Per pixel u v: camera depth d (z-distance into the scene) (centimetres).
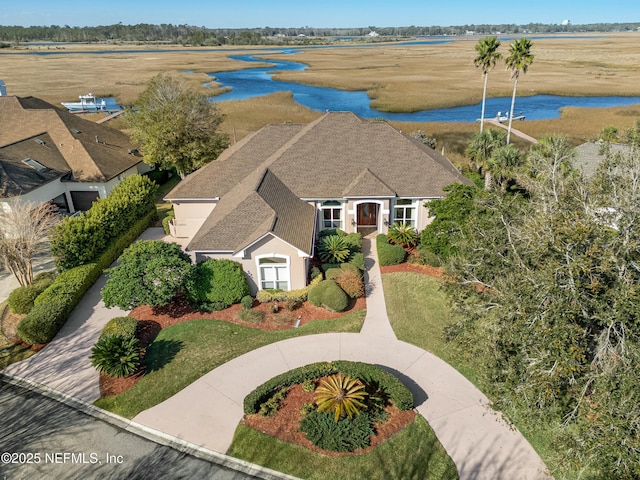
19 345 1977
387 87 10406
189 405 1628
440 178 2906
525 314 1206
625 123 6284
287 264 2245
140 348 1922
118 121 7175
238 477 1360
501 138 3681
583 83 10200
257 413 1582
